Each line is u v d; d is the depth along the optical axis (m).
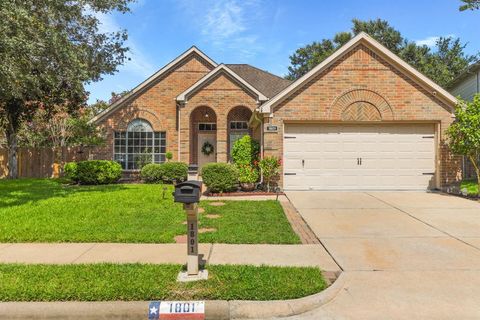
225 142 17.72
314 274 4.59
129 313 3.81
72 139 21.47
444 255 5.52
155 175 15.98
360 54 12.20
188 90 17.61
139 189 13.16
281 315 3.82
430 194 11.54
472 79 16.83
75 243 6.20
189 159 17.81
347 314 3.76
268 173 11.96
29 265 4.93
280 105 12.20
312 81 12.22
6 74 10.62
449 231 6.95
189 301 3.90
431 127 12.39
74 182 15.55
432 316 3.68
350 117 12.20
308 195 11.48
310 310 3.88
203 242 6.22
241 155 12.81
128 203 9.89
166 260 5.25
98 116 17.98
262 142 12.48
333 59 12.12
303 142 12.45
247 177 12.28
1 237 6.36
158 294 3.98
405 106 12.12
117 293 3.97
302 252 5.69
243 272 4.63
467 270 4.89
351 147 12.48
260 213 8.62
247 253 5.62
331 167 12.47
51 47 11.74
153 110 18.33
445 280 4.56
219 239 6.30
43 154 19.45
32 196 11.29
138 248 5.89
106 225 7.33
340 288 4.33
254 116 13.25
